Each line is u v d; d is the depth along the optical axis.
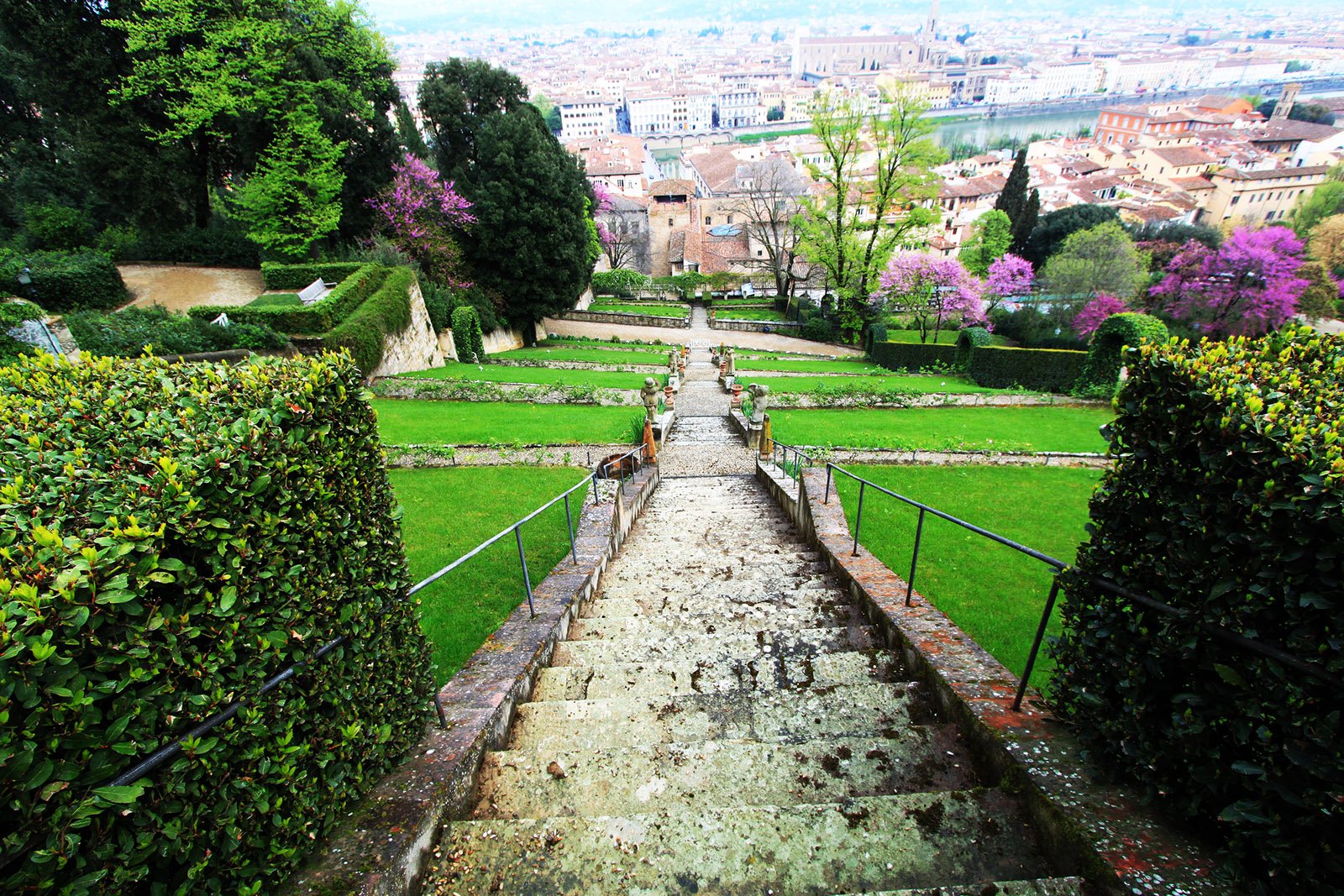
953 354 27.50
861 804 2.72
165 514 1.94
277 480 2.31
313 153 22.69
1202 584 2.23
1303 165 69.62
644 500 10.16
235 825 2.01
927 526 9.12
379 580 2.96
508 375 22.22
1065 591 2.96
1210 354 2.51
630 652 4.60
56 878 1.59
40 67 22.22
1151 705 2.45
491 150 29.38
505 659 4.12
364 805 2.68
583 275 35.41
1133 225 51.72
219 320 16.80
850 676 4.12
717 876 2.47
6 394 2.92
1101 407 19.12
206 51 20.98
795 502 8.59
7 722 1.50
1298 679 1.92
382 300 20.45
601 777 3.15
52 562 1.71
